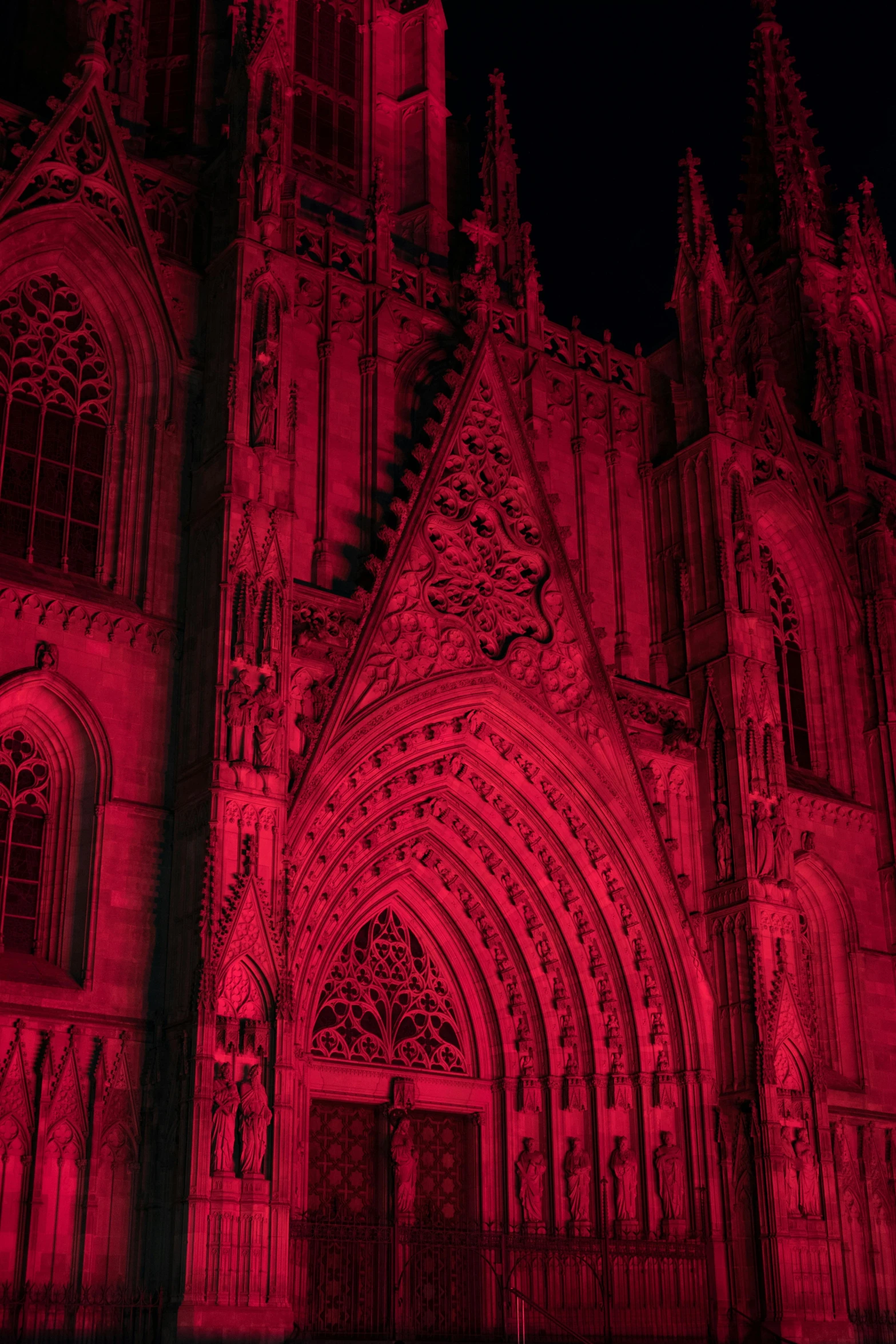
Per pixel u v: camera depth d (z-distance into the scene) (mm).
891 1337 46250
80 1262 34938
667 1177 44062
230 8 49219
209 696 39344
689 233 55844
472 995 45500
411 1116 43844
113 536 42156
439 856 45969
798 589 56469
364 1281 40906
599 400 53375
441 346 50188
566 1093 44844
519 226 57688
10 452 41312
